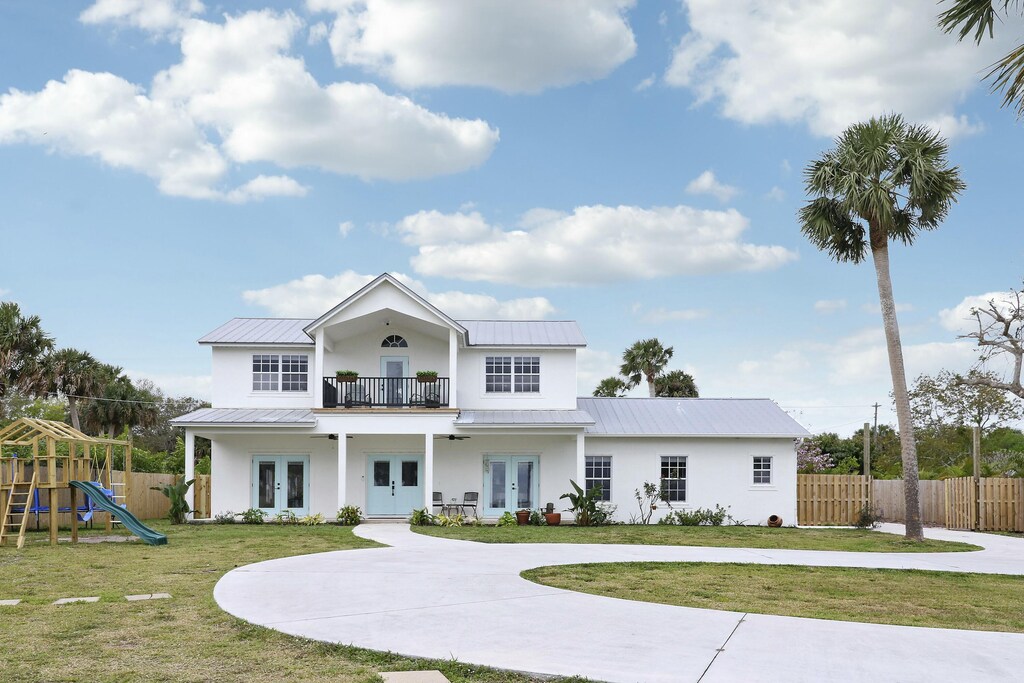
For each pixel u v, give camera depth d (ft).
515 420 84.12
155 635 28.14
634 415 93.50
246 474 88.38
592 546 59.26
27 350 115.24
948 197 70.33
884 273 73.51
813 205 75.15
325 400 88.22
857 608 35.45
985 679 23.31
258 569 44.09
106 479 79.92
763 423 91.04
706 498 88.38
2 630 28.76
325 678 23.08
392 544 59.47
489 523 85.66
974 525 84.84
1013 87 25.09
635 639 27.66
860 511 86.38
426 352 91.61
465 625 29.81
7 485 59.77
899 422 72.49
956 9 25.85
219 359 90.58
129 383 147.84
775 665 24.44
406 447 89.40
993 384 95.50
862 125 71.56
